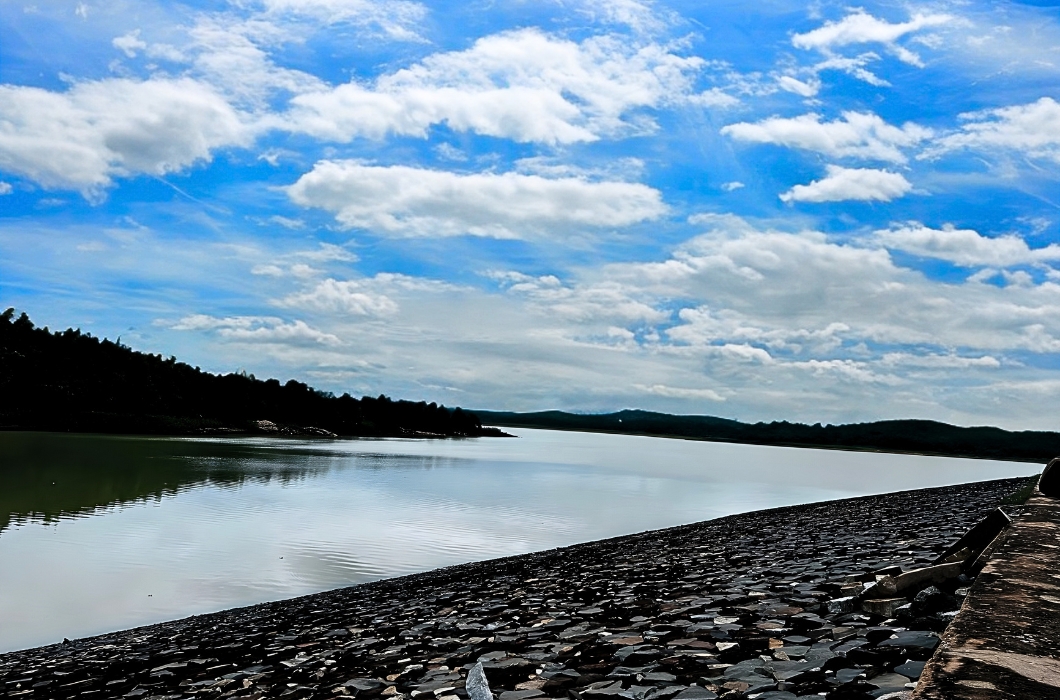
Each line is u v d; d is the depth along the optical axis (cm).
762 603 997
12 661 1405
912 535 1844
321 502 4259
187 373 16100
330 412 18412
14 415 11962
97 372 14025
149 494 4384
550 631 1012
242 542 2923
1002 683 289
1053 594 427
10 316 13850
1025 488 2414
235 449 9494
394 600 1723
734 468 10300
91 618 1888
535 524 3706
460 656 914
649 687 637
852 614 811
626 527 3706
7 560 2512
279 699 852
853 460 16150
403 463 8256
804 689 562
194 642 1398
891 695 481
